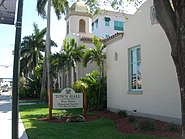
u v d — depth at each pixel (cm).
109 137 791
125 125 1020
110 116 1321
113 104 1494
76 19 3117
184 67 478
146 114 1155
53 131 916
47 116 1378
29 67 4784
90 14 933
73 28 3106
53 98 1262
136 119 1091
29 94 3906
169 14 530
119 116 1270
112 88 1516
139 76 1261
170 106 995
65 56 2497
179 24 489
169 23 526
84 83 1617
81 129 955
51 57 2566
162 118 1042
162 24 540
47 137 816
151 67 1126
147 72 1157
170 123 918
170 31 525
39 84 3900
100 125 1040
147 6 1162
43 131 916
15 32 590
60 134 862
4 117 1391
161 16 538
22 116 1409
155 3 547
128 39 1340
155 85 1094
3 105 2336
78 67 2562
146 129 870
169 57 1006
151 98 1120
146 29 1171
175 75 969
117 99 1447
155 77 1096
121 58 1416
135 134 830
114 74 1498
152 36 1123
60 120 1205
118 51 1457
